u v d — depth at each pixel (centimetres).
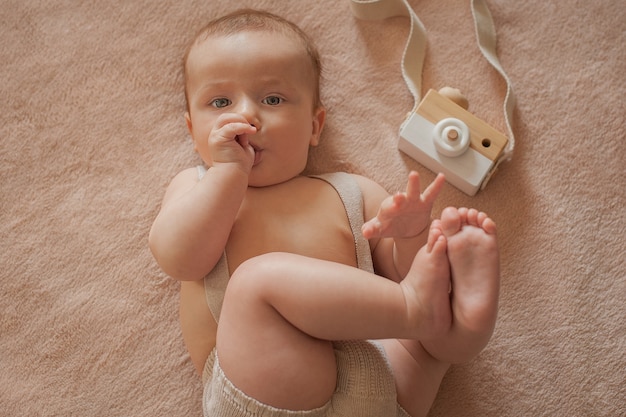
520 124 131
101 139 134
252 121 108
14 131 135
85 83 136
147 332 127
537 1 135
